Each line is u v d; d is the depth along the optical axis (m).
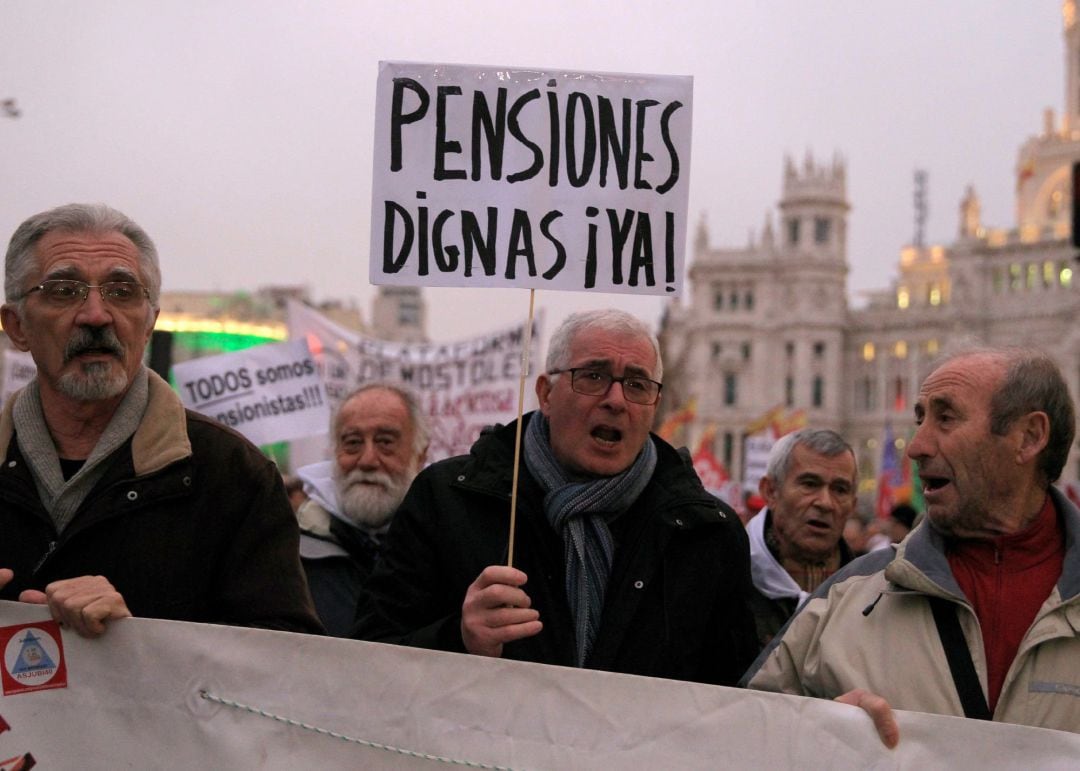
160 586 3.72
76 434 3.83
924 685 3.59
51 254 3.74
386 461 6.04
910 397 112.56
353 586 5.99
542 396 4.42
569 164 4.04
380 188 4.03
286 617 3.80
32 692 3.46
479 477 4.27
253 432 9.37
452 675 3.46
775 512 6.09
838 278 113.00
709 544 4.25
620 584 4.14
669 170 4.05
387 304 135.75
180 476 3.77
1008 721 3.52
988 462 3.67
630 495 4.18
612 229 4.04
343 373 11.52
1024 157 125.06
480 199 4.03
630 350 4.20
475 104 4.04
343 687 3.47
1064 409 3.73
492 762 3.42
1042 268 108.38
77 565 3.70
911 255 134.25
